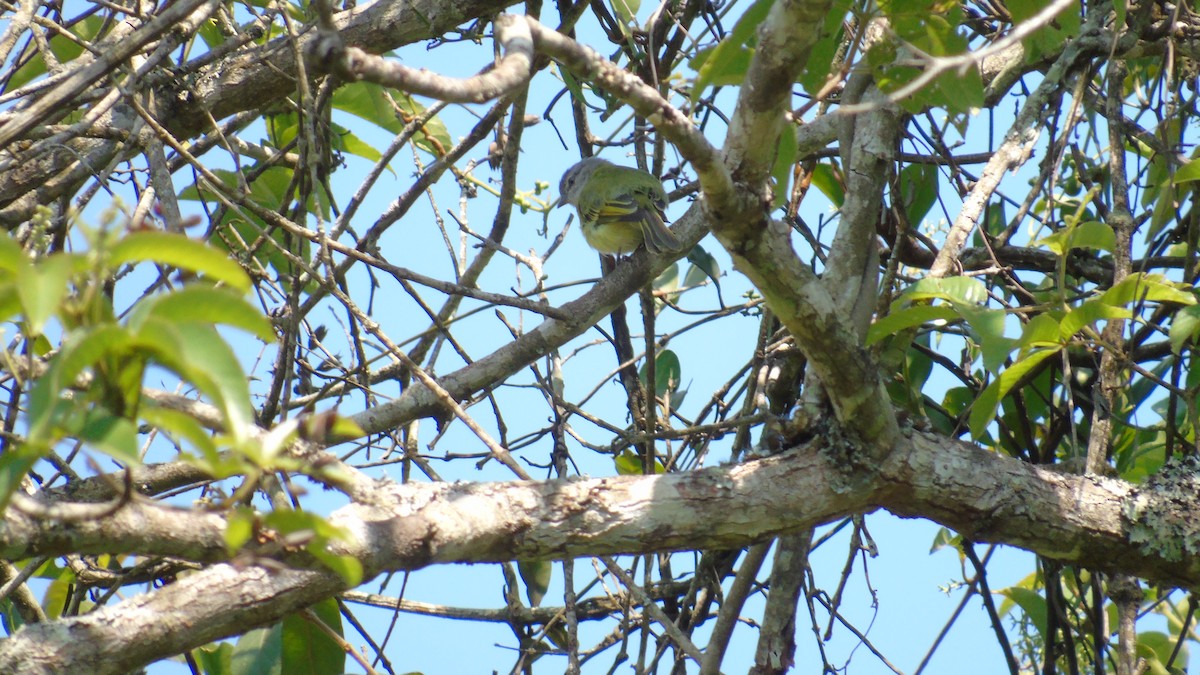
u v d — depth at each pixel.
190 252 4.02
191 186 10.88
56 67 9.09
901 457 7.07
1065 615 9.71
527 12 10.34
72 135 8.12
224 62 10.16
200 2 6.52
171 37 8.43
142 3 9.81
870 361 6.61
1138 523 7.38
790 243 6.12
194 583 5.86
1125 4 8.01
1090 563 7.54
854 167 7.82
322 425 4.17
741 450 10.58
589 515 6.57
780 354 10.35
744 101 5.50
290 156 11.70
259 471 4.08
